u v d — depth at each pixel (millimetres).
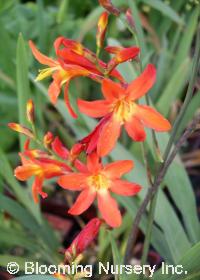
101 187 317
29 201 493
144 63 589
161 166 335
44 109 630
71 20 742
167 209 442
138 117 294
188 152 708
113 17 673
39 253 499
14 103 640
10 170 483
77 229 632
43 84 597
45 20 673
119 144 499
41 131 542
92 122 537
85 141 316
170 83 544
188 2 594
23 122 475
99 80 321
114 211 313
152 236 448
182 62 588
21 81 462
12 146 681
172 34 742
